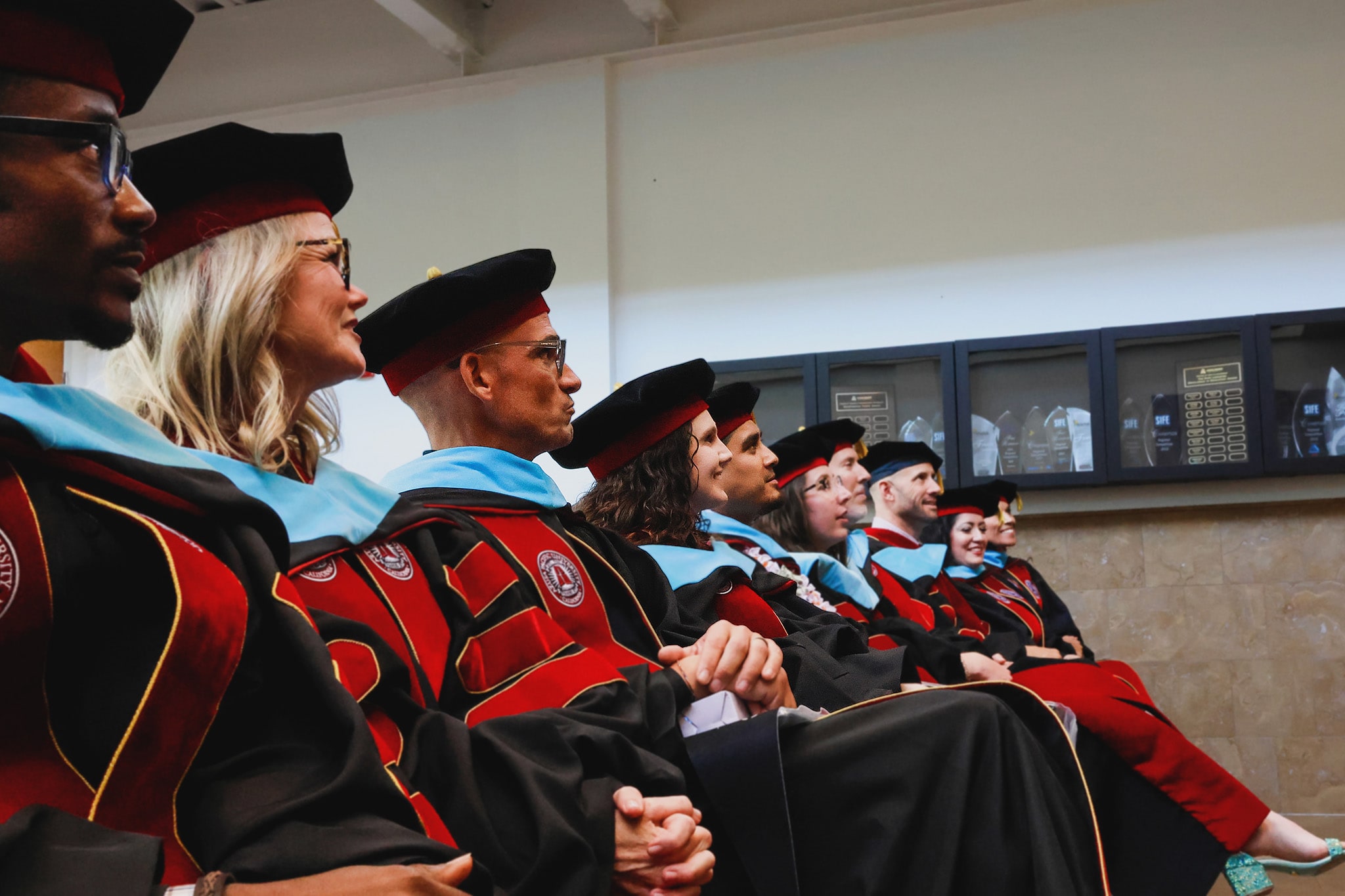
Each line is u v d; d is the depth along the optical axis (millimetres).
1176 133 7238
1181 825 2633
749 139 7812
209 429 1692
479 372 2500
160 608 1236
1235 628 7090
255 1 8633
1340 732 6891
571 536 2447
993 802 1733
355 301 1853
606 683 1876
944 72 7582
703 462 3268
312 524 1725
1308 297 6969
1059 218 7344
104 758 1179
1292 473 6848
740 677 2047
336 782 1240
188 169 1705
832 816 1788
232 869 1164
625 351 7801
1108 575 7301
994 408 7324
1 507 1137
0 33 1161
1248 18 7203
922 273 7488
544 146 7973
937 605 5312
